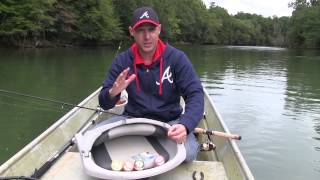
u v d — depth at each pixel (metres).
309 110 4.67
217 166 1.38
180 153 1.27
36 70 7.45
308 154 3.09
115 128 1.37
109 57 11.27
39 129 3.28
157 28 1.38
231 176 1.38
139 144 1.40
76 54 12.16
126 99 1.49
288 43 30.11
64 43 16.22
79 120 2.05
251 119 4.13
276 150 3.15
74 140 1.49
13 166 1.28
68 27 15.78
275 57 14.80
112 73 1.45
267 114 4.39
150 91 1.44
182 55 1.43
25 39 14.04
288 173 2.72
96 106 2.51
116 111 1.74
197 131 1.51
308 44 25.16
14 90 5.15
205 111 2.53
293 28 26.31
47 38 15.47
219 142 1.75
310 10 25.06
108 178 1.16
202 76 7.70
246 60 12.53
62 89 5.44
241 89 6.11
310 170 2.76
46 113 3.81
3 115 3.68
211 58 13.02
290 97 5.52
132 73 1.44
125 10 19.67
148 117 1.47
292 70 9.47
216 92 5.75
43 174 1.28
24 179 1.18
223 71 8.73
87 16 16.59
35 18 13.57
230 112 4.43
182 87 1.41
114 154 1.35
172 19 24.09
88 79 6.52
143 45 1.38
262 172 2.72
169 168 1.22
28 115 3.71
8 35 13.22
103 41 18.34
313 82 7.30
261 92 5.91
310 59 13.88
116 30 18.03
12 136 3.09
